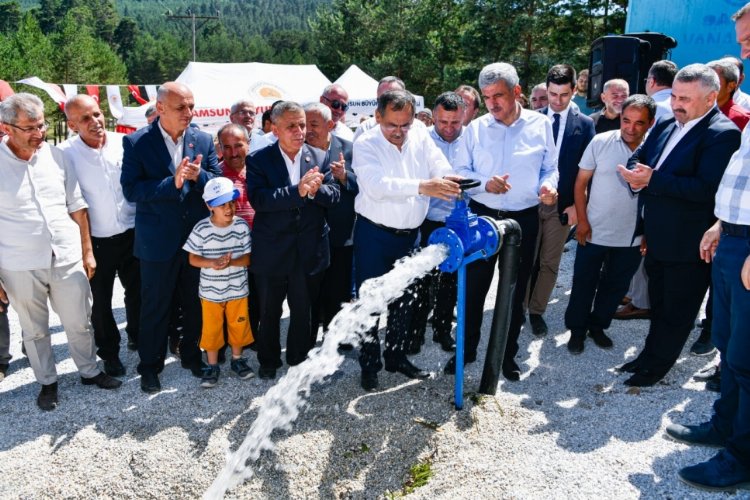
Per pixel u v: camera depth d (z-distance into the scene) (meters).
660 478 2.68
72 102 3.76
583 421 3.21
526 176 3.52
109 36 128.00
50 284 3.51
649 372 3.59
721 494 2.56
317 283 3.82
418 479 2.85
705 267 3.36
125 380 3.94
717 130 3.12
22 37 34.09
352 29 40.22
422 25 31.39
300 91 14.84
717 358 3.95
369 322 3.42
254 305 4.20
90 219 3.89
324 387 3.67
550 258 4.43
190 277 3.75
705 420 3.14
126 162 3.51
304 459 2.99
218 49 110.94
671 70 4.40
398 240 3.49
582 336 4.18
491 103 3.42
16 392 3.82
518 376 3.74
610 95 4.89
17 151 3.34
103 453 3.09
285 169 3.59
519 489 2.67
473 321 3.67
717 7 6.35
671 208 3.31
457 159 3.75
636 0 7.69
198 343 3.91
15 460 3.05
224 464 2.99
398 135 3.23
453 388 3.62
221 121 13.86
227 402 3.57
